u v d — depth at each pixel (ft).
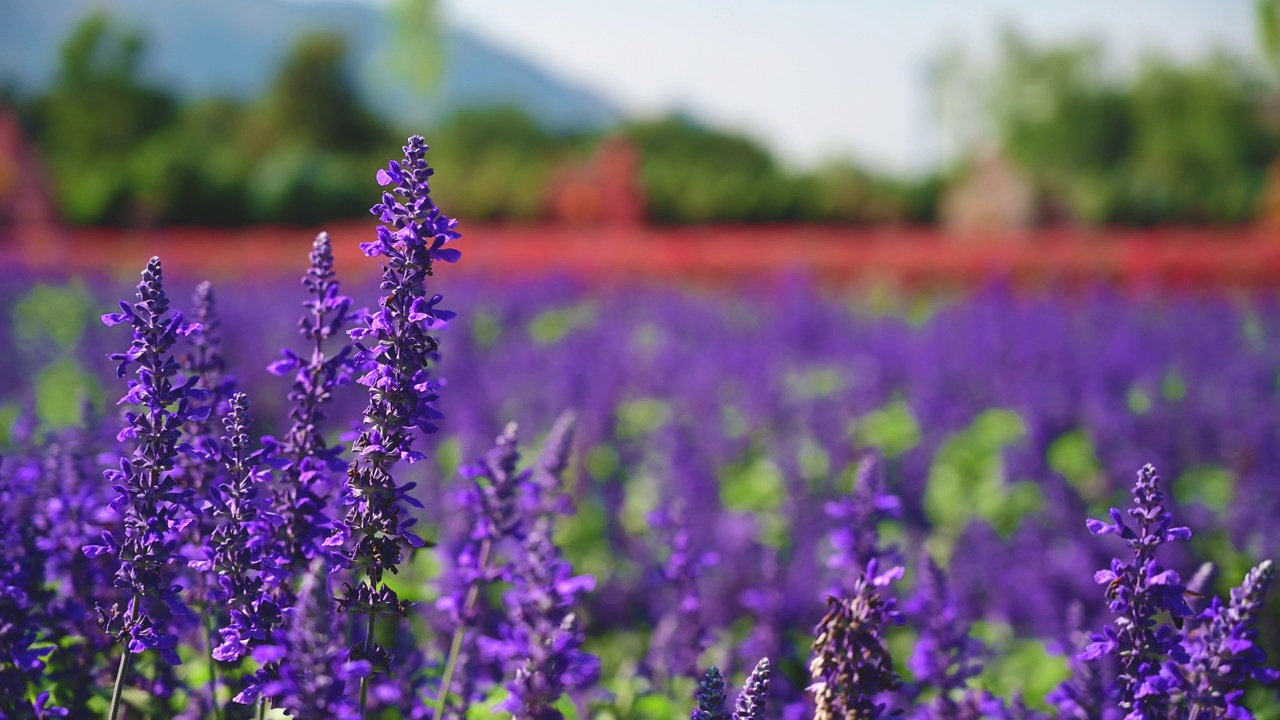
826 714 8.46
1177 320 58.03
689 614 13.75
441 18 212.64
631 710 13.44
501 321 56.29
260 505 8.38
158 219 118.62
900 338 48.98
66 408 33.35
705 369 40.04
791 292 61.72
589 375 37.01
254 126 217.15
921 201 133.28
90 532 10.63
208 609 9.80
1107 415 33.30
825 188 131.75
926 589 12.39
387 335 8.15
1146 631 8.27
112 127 195.62
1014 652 19.30
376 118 224.53
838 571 18.83
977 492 31.78
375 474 8.23
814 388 43.70
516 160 180.86
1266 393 38.04
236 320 44.70
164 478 8.53
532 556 9.55
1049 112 212.02
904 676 17.62
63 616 10.07
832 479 28.25
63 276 73.82
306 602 6.93
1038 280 85.10
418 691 11.31
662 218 127.75
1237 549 23.57
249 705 9.87
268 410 32.60
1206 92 196.44
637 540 23.81
